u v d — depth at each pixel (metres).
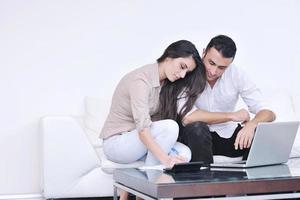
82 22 3.70
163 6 3.82
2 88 3.55
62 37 3.66
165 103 2.58
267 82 3.91
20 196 3.51
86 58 3.69
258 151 1.99
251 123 2.50
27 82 3.59
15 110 3.56
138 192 1.69
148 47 3.78
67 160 3.02
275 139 2.03
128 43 3.76
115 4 3.75
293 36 3.97
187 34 3.84
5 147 3.53
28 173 3.54
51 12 3.66
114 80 3.72
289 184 1.53
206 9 3.88
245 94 2.88
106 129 2.61
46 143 3.01
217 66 2.58
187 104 2.60
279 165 2.11
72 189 3.02
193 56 2.44
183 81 2.57
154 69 2.49
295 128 2.10
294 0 3.96
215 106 2.90
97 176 3.03
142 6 3.79
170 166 2.06
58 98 3.63
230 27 3.90
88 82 3.68
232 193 1.48
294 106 3.72
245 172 1.78
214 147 2.79
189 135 2.44
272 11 3.96
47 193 3.01
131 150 2.48
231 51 2.54
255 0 3.93
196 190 1.45
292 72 3.95
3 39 3.57
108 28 3.73
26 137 3.56
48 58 3.63
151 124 2.41
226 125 2.80
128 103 2.52
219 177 1.61
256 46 3.92
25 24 3.61
